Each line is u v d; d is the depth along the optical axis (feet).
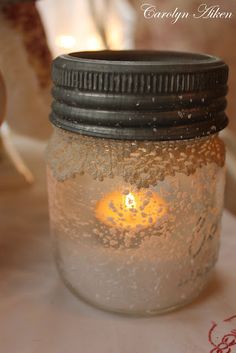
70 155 0.69
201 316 0.74
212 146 0.70
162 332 0.70
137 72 0.60
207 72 0.62
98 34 1.64
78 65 0.62
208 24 1.30
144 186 0.66
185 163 0.66
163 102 0.61
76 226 0.71
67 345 0.68
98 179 0.67
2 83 0.81
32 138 1.24
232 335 0.70
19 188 1.09
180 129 0.62
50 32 2.12
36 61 1.08
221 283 0.81
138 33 1.52
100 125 0.63
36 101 1.11
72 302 0.76
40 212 1.01
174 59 0.76
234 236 0.93
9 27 1.03
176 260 0.71
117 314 0.74
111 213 0.68
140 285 0.71
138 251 0.70
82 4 2.07
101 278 0.72
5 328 0.70
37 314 0.73
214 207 0.73
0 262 0.85
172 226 0.69
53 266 0.85
